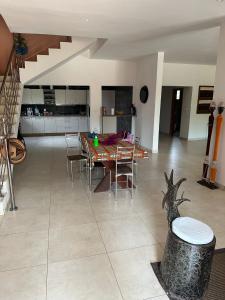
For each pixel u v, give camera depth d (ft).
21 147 11.03
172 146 25.40
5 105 11.99
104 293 6.53
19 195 12.69
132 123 26.68
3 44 18.24
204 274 6.21
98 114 26.16
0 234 9.12
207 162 14.20
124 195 12.82
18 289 6.65
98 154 11.96
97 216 10.57
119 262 7.69
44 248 8.33
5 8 9.84
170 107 32.19
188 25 12.33
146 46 17.51
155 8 9.77
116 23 11.94
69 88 30.91
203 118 29.22
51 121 30.83
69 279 6.99
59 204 11.69
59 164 18.39
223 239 8.98
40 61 17.71
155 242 8.75
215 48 18.01
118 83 25.80
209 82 28.12
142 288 6.70
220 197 12.66
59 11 10.19
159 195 12.92
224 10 10.07
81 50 18.30
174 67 26.14
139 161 19.36
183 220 6.79
